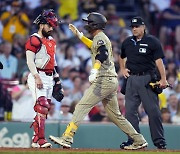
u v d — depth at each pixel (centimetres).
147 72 3011
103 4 5478
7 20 4919
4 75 4422
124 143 2911
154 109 3003
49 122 3462
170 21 5619
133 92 3023
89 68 4756
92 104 2712
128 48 3028
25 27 4931
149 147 3516
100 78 2708
